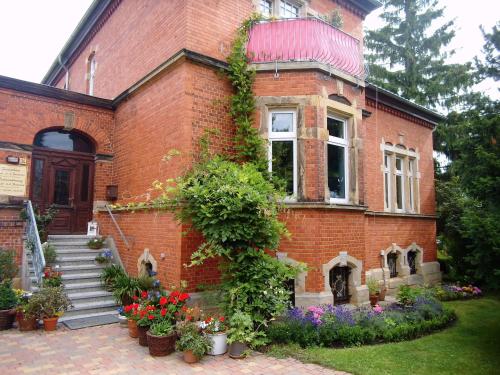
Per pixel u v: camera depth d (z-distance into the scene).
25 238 9.13
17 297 7.21
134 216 9.38
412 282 12.53
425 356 5.93
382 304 9.59
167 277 7.80
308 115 8.37
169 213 7.93
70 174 10.78
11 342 6.27
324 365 5.42
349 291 8.77
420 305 8.21
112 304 8.36
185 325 5.80
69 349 5.96
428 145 14.76
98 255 9.69
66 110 10.42
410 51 23.56
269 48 8.82
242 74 8.52
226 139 8.54
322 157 8.33
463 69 21.61
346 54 9.38
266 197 6.65
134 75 10.55
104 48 12.98
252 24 9.12
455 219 14.48
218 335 5.84
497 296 11.47
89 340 6.42
